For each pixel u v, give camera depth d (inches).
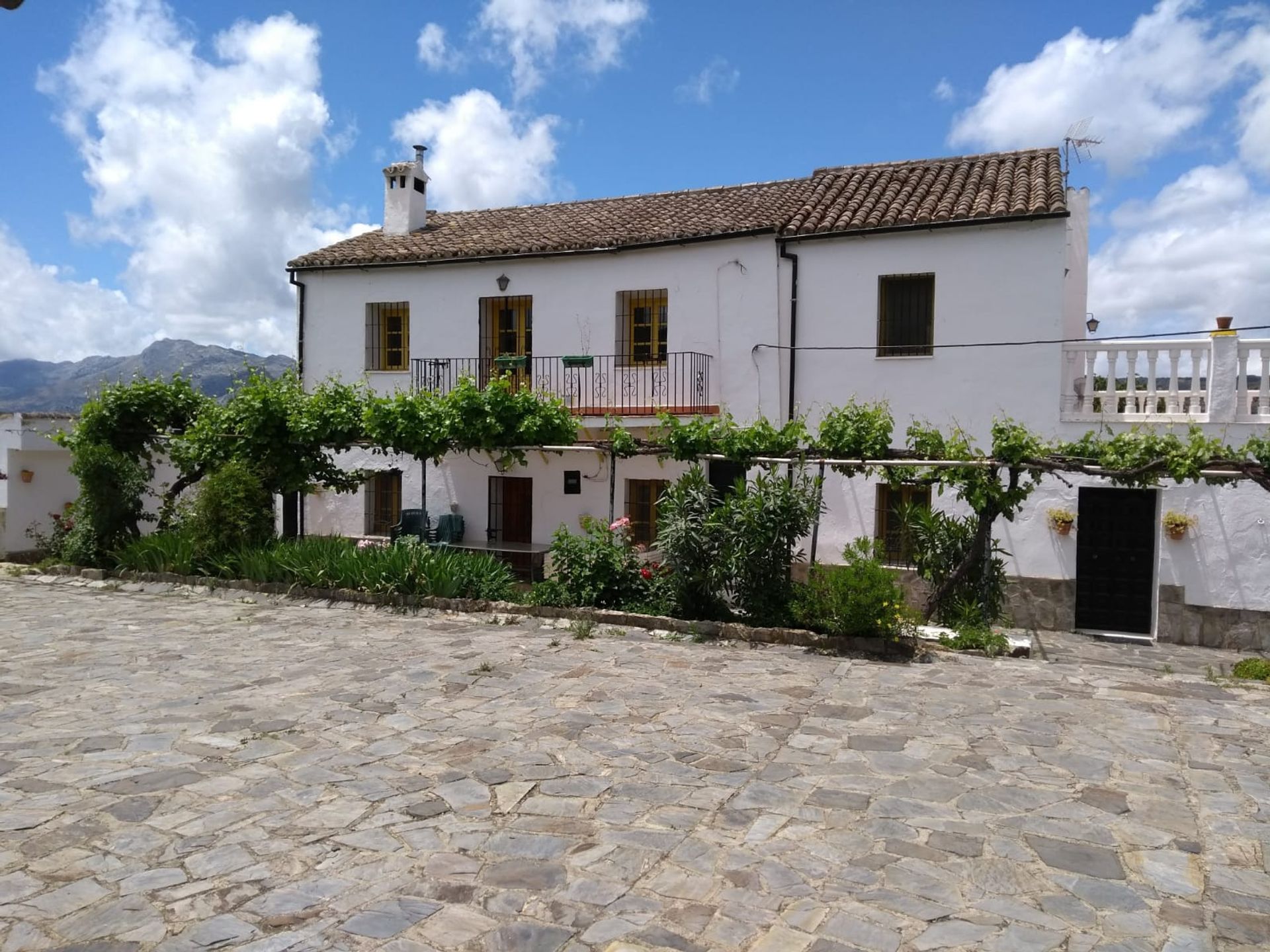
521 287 658.8
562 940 146.6
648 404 622.2
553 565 479.2
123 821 190.4
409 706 284.7
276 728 258.8
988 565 449.1
